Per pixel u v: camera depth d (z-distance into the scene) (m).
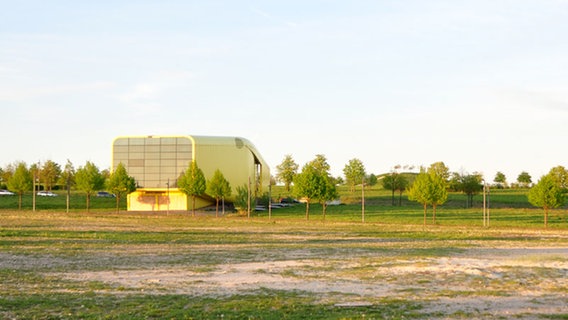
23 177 90.38
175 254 34.34
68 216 76.50
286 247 39.19
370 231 55.62
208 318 16.47
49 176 140.62
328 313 17.23
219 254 34.47
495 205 108.31
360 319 16.25
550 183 61.91
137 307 17.98
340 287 22.33
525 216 78.25
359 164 153.38
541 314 17.22
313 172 74.62
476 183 101.62
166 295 20.31
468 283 23.03
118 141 103.69
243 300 19.36
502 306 18.45
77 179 90.06
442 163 113.25
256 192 116.12
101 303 18.61
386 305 18.53
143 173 102.81
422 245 41.25
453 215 80.56
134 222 68.50
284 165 155.62
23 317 16.36
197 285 22.77
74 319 16.22
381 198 132.25
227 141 106.19
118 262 30.25
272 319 16.36
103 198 121.69
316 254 34.66
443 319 16.55
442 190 66.62
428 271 26.09
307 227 61.41
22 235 46.06
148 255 33.72
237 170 106.75
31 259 31.19
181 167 102.62
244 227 61.06
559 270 26.19
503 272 25.66
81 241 42.16
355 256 33.41
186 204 103.12
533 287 22.03
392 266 28.12
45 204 105.00
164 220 72.88
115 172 92.69
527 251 36.62
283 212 91.81
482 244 42.16
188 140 102.62
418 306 18.33
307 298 19.86
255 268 27.95
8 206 99.44
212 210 101.75
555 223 68.00
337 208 100.50
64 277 24.78
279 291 21.38
